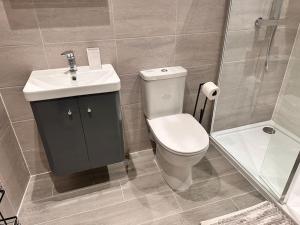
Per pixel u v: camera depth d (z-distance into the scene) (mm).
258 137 2207
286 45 1998
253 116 2336
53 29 1389
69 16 1382
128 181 1737
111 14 1448
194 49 1768
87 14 1405
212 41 1783
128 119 1879
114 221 1437
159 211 1494
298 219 1377
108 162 1564
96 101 1309
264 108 2311
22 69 1444
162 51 1686
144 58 1664
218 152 2055
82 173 1818
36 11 1314
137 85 1751
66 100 1249
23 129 1628
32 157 1753
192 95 1983
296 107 2033
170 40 1665
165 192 1635
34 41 1388
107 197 1604
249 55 1953
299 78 2002
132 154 2039
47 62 1473
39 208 1527
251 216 1437
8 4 1255
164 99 1706
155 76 1587
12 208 1424
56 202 1572
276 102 2299
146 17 1525
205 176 1771
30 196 1622
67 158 1441
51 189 1681
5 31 1312
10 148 1518
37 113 1239
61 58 1486
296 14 1864
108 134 1449
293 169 1396
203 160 1948
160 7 1521
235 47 1865
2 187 1287
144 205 1539
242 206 1519
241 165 1832
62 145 1384
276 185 1594
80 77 1461
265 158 1804
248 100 2207
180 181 1626
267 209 1479
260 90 2184
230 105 2178
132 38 1564
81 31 1443
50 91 1183
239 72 2014
